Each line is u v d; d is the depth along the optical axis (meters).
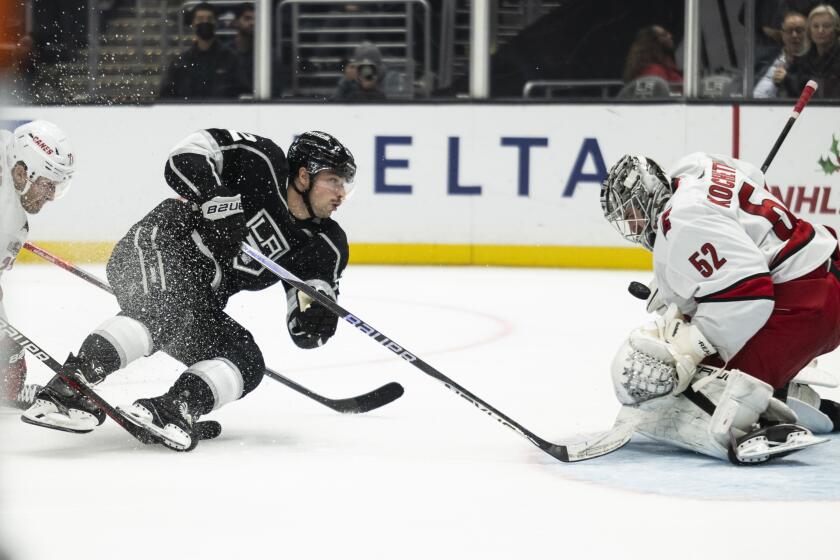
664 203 6.19
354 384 8.41
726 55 15.79
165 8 17.83
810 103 15.34
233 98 16.91
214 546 4.51
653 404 6.12
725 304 5.80
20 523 4.77
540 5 16.44
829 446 6.44
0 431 6.46
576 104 15.87
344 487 5.46
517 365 9.26
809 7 15.52
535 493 5.39
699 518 4.97
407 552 4.46
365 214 16.42
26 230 6.85
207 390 6.04
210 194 5.92
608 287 14.22
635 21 16.23
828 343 6.09
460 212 16.22
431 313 12.13
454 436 6.69
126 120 16.45
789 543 4.61
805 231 6.13
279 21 16.86
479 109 16.08
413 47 16.78
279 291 13.92
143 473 5.62
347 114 16.31
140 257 6.18
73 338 10.24
